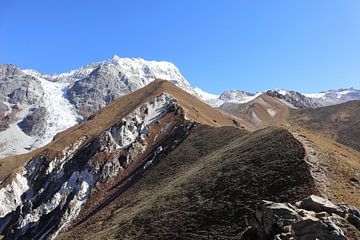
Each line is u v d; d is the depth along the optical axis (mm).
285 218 32875
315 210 34125
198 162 82625
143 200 77125
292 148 58219
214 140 92625
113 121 150000
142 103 142625
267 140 65250
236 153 68562
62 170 129875
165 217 59281
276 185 50781
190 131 105000
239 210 50625
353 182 49062
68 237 80500
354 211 33969
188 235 51562
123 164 116875
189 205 58625
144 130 126625
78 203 110375
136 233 59750
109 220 77938
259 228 34688
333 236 29312
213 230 50000
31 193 132625
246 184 55156
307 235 29984
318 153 55406
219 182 60094
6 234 116438
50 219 113000
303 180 49156
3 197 130625
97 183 114125
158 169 91625
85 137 145125
